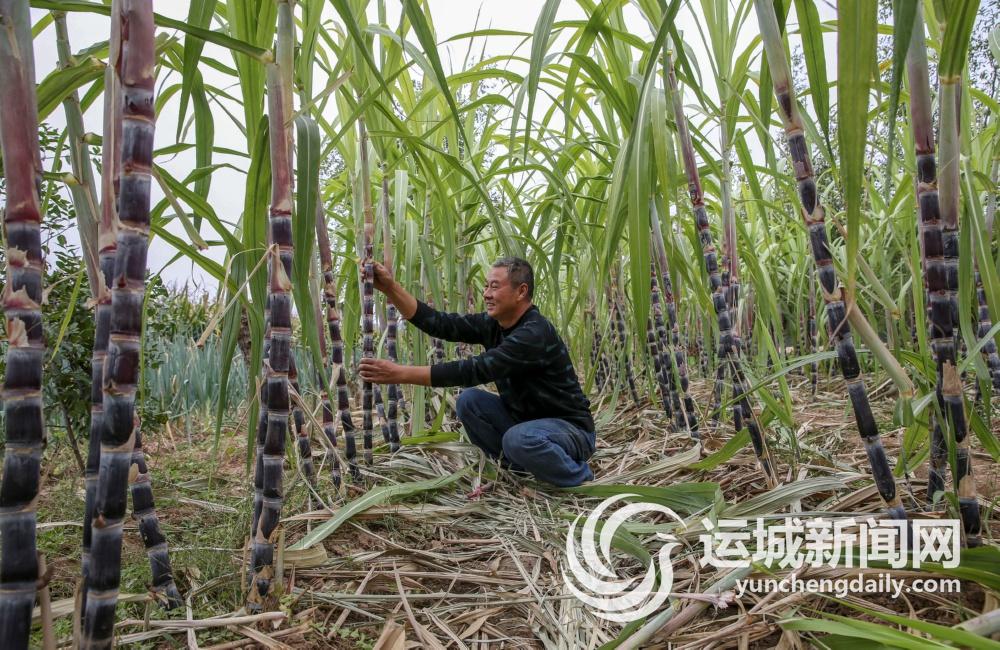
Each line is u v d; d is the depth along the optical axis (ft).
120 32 2.22
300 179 3.23
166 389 9.36
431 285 7.64
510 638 3.91
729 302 6.82
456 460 7.40
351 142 7.10
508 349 6.34
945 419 3.90
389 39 6.18
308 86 4.50
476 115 8.41
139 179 2.25
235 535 5.04
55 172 3.18
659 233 7.25
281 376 3.50
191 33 2.90
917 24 3.25
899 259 11.14
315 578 4.58
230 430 9.96
